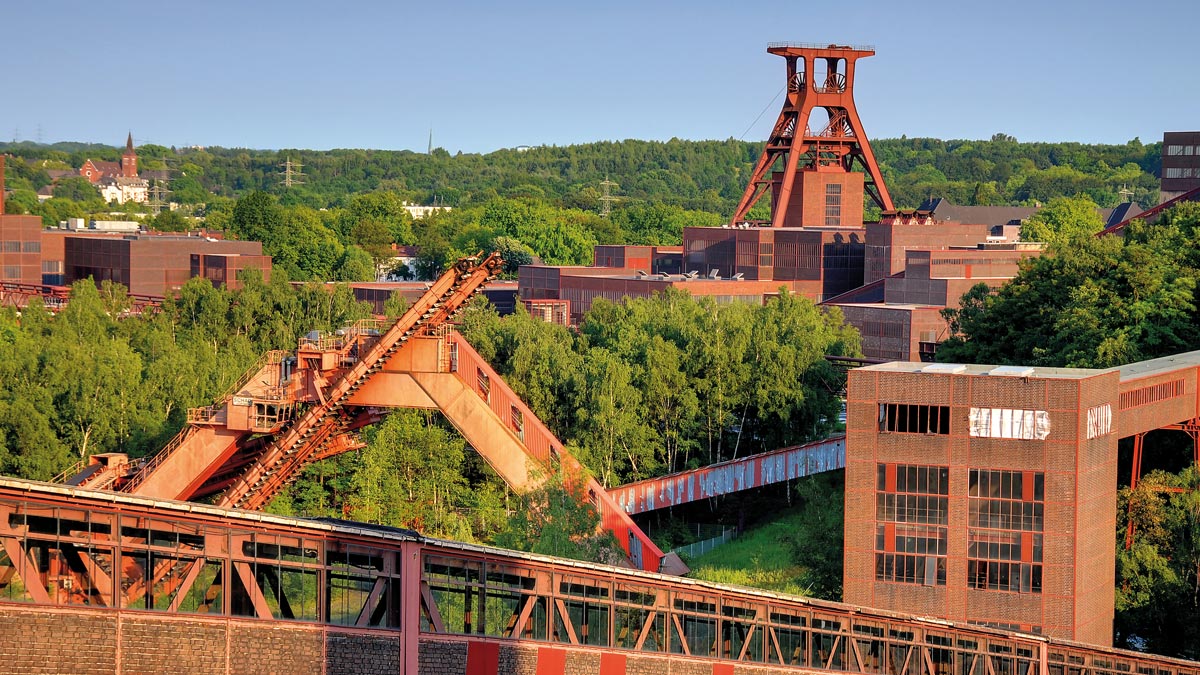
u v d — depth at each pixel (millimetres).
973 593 110812
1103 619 113438
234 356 175500
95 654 58531
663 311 186500
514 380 160000
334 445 119188
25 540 57156
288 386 111625
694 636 81000
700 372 165500
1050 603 108750
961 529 110938
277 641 63281
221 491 124688
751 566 134500
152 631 60000
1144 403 121438
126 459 116062
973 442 110312
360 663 65625
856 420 113062
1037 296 164500
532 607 73250
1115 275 158250
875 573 113125
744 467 148250
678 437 160500
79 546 58781
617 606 77250
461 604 72625
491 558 71062
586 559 103750
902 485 112312
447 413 111750
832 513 124188
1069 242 184875
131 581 62031
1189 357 138250
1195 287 156875
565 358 162500
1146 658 106938
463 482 150000
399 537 66625
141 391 150625
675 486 146000
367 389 112188
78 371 148000
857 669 88062
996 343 166500
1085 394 108250
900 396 111938
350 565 66000
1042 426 108375
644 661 77562
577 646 74688
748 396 162875
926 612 111938
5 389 148625
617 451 156625
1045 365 152000
